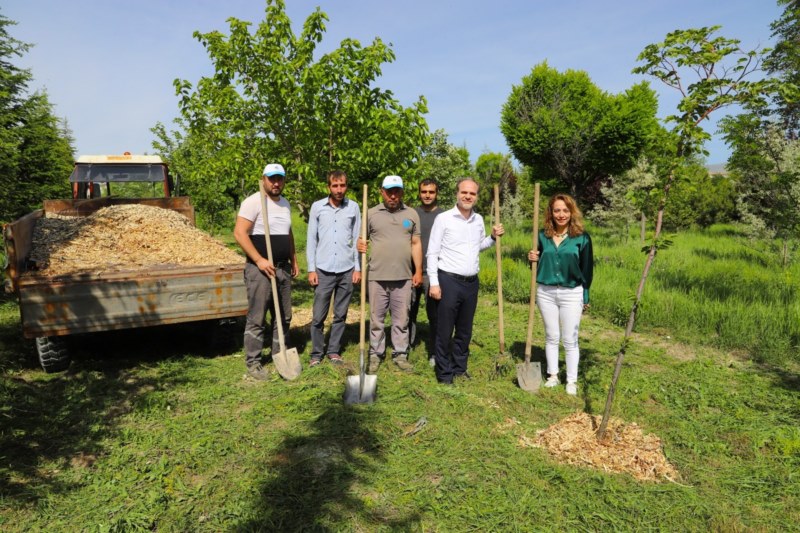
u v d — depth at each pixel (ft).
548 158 55.36
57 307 13.85
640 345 19.65
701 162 69.51
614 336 20.93
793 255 33.71
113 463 10.40
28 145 61.36
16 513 8.81
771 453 11.31
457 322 15.02
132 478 9.87
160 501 9.20
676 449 11.50
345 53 22.17
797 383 15.67
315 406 13.06
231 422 12.23
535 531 8.55
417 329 21.04
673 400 14.25
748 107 9.59
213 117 23.61
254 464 10.41
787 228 30.94
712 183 70.95
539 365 14.61
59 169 66.54
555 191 61.21
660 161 9.88
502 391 14.19
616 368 11.05
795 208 30.48
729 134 25.07
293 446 11.12
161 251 17.13
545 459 10.76
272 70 20.85
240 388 14.40
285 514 8.79
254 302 15.16
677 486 9.88
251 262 15.10
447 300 14.37
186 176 43.27
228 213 46.88
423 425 12.05
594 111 51.19
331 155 23.73
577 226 13.83
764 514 9.08
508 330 21.35
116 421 12.28
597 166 54.24
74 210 22.91
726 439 11.92
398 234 15.70
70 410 12.78
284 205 15.76
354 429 11.74
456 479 9.90
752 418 12.98
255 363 15.42
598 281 27.84
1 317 21.53
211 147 23.88
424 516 8.89
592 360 17.58
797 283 26.16
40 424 11.99
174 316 15.15
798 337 19.04
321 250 15.70
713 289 25.54
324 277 15.74
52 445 11.13
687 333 20.71
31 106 61.98
